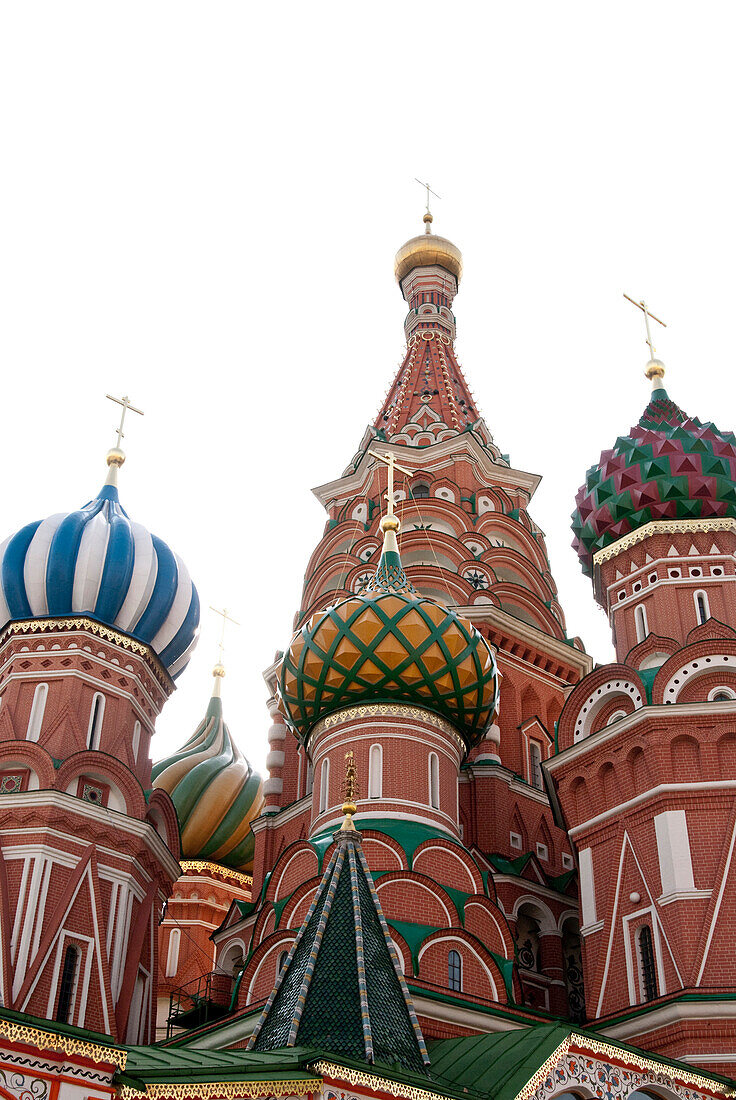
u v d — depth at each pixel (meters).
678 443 39.59
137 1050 22.14
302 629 37.50
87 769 36.56
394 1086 21.61
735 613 37.19
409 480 50.62
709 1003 29.23
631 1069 25.20
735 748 33.25
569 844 42.50
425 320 60.03
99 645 39.03
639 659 36.62
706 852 32.06
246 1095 20.25
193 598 42.03
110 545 40.16
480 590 45.59
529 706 45.53
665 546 38.72
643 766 34.16
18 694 37.91
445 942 31.22
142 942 36.22
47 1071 18.52
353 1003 23.52
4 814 34.59
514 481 53.53
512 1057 24.12
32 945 32.72
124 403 46.66
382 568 38.22
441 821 34.47
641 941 32.38
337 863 26.88
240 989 32.28
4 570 39.69
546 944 38.19
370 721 35.44
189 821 53.06
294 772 45.16
